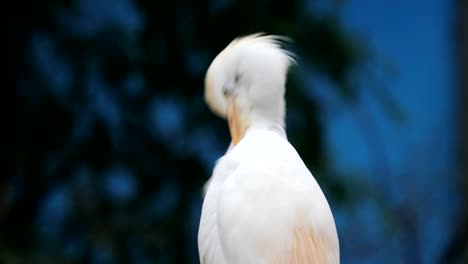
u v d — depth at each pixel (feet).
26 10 39.91
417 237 44.34
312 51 39.29
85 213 39.11
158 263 39.45
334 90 39.68
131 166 40.45
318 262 19.49
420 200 44.93
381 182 44.39
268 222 19.48
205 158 41.01
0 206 39.42
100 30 40.68
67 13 40.27
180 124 40.93
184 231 40.01
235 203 19.83
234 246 19.57
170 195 40.47
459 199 46.19
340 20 39.96
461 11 50.21
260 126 22.03
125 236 38.68
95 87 40.93
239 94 22.24
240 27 39.65
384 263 42.47
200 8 40.16
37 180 39.68
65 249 38.63
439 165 46.39
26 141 39.81
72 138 40.16
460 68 49.88
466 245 45.19
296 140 38.19
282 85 22.13
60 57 40.81
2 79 40.11
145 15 40.42
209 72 22.45
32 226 38.65
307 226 19.61
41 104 40.27
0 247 36.58
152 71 40.42
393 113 40.42
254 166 20.18
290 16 39.58
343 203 38.75
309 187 20.12
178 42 40.27
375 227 42.19
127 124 40.73
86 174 39.99
